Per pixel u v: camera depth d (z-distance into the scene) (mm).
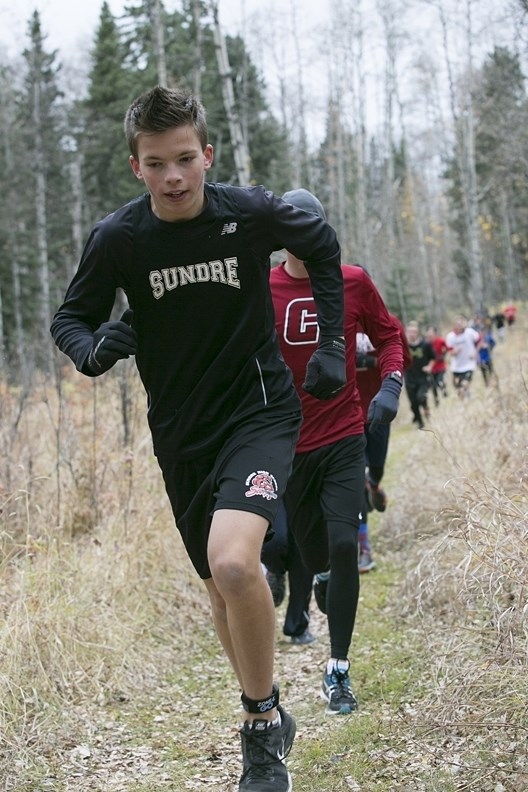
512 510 7109
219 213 4914
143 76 46250
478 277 52688
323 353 5285
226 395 5074
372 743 6062
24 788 5805
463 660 6719
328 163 72375
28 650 7457
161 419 5250
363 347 9070
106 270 5055
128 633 8578
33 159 60500
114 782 5965
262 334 5125
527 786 5035
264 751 4926
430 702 6406
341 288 5383
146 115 4590
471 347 27000
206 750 6445
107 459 12062
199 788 5785
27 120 63750
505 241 84000
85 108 62000
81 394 15336
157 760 6328
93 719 7082
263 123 59500
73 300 5191
